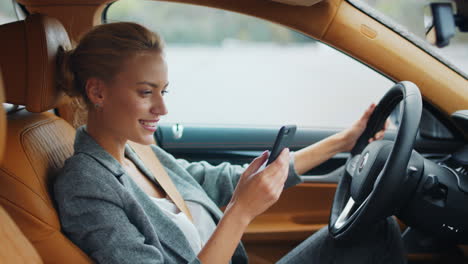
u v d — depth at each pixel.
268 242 2.04
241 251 1.49
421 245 1.88
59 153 1.31
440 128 1.90
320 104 4.23
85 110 1.24
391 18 1.63
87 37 1.17
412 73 1.64
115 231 1.11
